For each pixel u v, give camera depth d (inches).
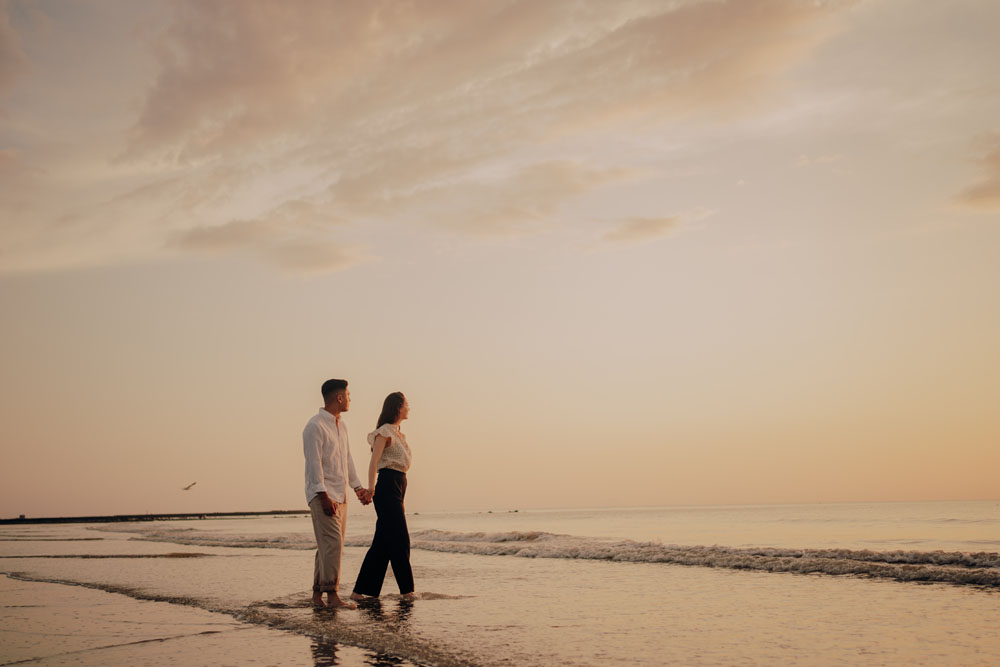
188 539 872.9
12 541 970.7
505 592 277.4
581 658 150.9
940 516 1676.9
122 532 1413.6
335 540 238.4
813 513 2338.8
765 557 375.6
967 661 143.3
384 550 260.5
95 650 168.1
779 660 147.0
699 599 247.6
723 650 158.2
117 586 320.8
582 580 321.4
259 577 354.9
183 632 192.9
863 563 319.9
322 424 243.6
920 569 293.1
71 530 1711.4
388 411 266.1
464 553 534.6
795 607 223.8
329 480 242.1
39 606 256.2
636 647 162.9
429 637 176.4
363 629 188.9
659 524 1508.4
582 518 2497.5
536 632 183.6
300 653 160.4
